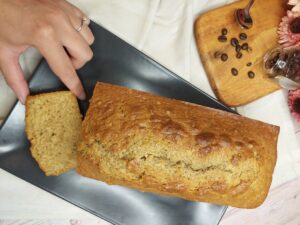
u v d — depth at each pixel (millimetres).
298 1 339
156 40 339
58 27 259
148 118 273
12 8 256
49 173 303
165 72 320
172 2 340
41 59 300
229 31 349
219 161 270
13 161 299
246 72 347
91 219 328
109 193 314
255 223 353
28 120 294
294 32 347
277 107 356
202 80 347
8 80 283
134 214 316
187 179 269
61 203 316
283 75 341
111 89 285
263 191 284
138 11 336
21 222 316
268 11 360
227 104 344
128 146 266
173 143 268
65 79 284
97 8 330
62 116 306
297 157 357
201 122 281
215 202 290
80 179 310
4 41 266
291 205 360
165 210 319
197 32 344
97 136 268
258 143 284
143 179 270
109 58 316
